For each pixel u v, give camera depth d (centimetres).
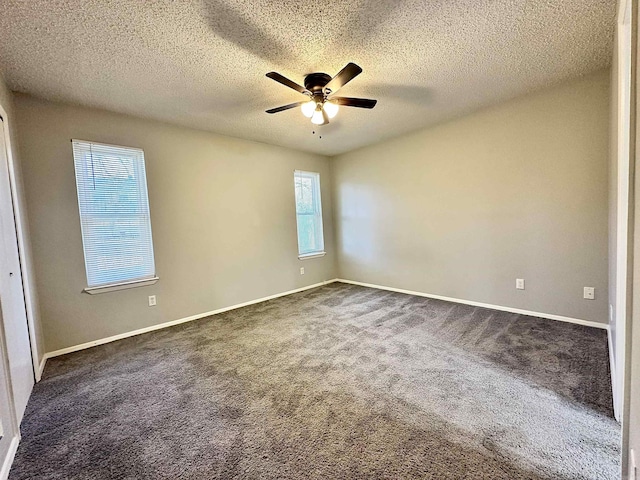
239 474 134
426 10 174
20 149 254
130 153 317
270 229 450
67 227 279
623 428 120
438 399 183
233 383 212
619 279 166
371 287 491
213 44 198
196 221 368
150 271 332
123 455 148
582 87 274
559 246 300
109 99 274
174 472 137
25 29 174
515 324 299
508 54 226
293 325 326
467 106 328
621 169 165
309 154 505
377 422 165
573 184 288
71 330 280
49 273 269
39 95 259
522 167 317
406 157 425
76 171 284
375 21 181
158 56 209
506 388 191
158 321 336
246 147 420
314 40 198
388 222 459
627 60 144
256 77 243
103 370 238
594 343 249
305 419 170
